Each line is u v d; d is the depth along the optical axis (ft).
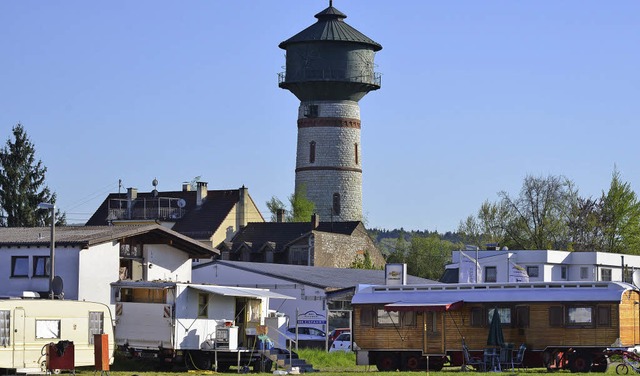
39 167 425.69
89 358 168.76
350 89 446.19
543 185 451.53
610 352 179.52
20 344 159.53
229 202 426.51
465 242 459.73
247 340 191.93
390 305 193.47
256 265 296.10
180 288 185.16
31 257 214.48
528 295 187.73
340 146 448.24
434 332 192.54
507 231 452.76
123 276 225.56
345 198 447.42
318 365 206.80
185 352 186.60
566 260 338.75
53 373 160.56
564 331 184.75
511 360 184.96
